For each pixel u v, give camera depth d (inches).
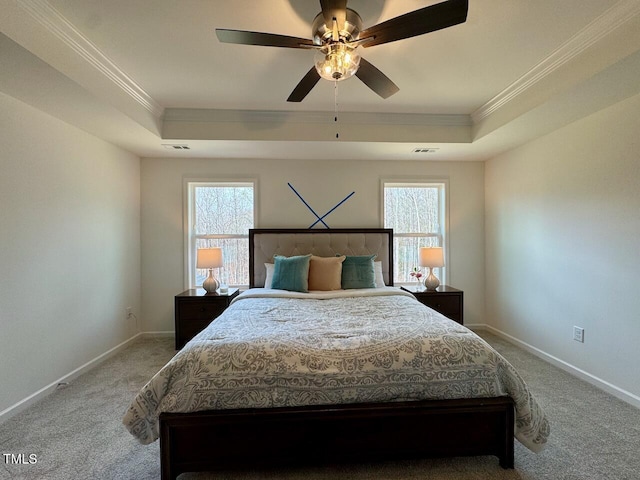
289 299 114.1
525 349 131.0
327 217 156.2
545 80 89.8
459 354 66.1
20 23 62.1
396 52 82.4
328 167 156.2
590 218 100.7
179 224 151.6
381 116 125.0
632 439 72.7
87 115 97.6
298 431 62.3
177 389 61.6
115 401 91.7
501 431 64.9
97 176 120.0
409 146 132.4
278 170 154.6
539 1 63.8
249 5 65.4
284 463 62.3
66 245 104.6
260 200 154.2
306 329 75.8
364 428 63.1
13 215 85.7
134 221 145.2
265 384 62.0
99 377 107.9
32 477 62.6
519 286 134.9
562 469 64.0
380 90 79.0
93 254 117.7
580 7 65.4
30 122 90.7
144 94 105.0
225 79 96.4
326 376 62.7
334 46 62.4
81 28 71.9
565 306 110.6
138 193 148.3
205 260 138.9
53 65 69.9
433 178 159.0
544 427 63.7
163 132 120.7
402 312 91.4
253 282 149.8
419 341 67.9
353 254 151.7
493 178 153.0
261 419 60.7
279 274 129.6
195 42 77.9
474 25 71.4
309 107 118.6
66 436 75.5
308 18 69.4
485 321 160.7
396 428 63.5
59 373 100.9
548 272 118.5
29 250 90.7
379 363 64.2
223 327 77.9
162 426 59.7
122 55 83.2
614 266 92.9
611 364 93.9
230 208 157.2
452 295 137.9
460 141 128.8
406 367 64.2
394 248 161.9
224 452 61.6
